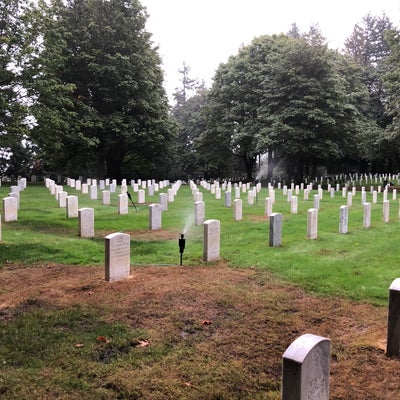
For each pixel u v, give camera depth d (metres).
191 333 5.43
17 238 11.29
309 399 3.14
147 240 11.72
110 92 38.06
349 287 7.37
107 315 5.90
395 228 14.19
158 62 42.25
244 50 45.88
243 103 42.22
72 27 36.84
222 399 3.92
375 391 4.10
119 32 38.06
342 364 4.64
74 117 33.78
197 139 48.34
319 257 9.62
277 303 6.54
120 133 37.78
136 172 49.41
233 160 55.03
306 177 45.44
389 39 32.03
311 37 39.56
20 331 5.28
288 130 35.41
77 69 37.47
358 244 11.27
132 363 4.55
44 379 4.16
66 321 5.62
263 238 11.98
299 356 3.06
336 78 37.72
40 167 50.72
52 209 18.03
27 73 21.69
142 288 7.14
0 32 21.53
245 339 5.22
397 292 4.73
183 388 4.07
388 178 42.41
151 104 40.44
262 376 4.33
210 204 21.56
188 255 9.76
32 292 6.88
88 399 3.85
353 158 51.38
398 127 31.84
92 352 4.77
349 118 38.53
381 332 5.50
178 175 57.69
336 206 21.33
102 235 12.48
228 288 7.21
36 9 22.72
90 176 48.72
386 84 32.47
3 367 4.38
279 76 37.53
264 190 32.19
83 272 8.23
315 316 6.02
